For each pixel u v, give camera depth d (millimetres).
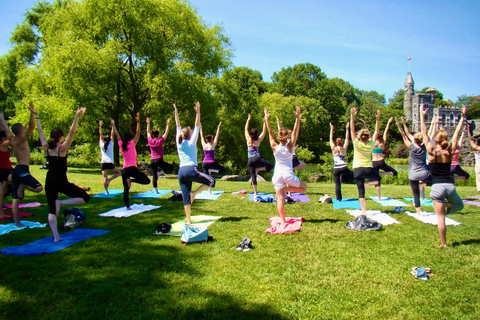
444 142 4449
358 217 5555
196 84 18375
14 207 5414
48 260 3996
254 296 3160
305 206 7418
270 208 7125
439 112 72000
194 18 19703
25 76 19938
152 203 7652
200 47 19672
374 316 2850
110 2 17203
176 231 5223
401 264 3947
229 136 23594
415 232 5250
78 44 16469
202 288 3303
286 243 4672
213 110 19375
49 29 18906
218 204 7531
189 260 4023
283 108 45969
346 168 7906
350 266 3881
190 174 5305
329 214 6582
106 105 20062
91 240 4773
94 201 7883
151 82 17469
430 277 3602
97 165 27016
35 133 18172
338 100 65000
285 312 2889
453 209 4633
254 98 27109
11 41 28031
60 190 4746
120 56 18891
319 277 3582
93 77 17344
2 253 4203
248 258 4098
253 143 8016
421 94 75188
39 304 2982
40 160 25000
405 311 2930
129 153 6691
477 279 3553
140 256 4145
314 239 4855
